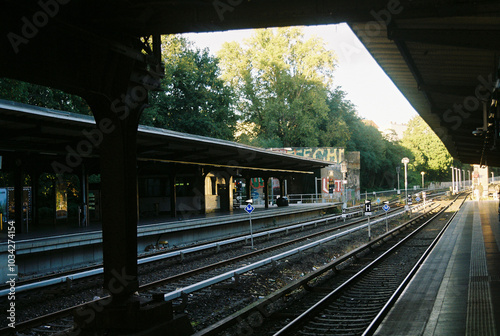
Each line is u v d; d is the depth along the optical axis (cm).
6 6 502
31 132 1388
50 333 774
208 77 4653
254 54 5528
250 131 5828
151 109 4056
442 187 10562
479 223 2695
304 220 3519
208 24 579
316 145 5516
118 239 658
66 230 1728
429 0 518
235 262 1527
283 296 978
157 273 1355
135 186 681
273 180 5328
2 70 504
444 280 1062
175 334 685
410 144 10225
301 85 5494
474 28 748
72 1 557
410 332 670
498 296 871
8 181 3206
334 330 727
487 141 1777
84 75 595
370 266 1347
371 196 6725
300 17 547
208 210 2838
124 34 637
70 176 3469
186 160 2347
